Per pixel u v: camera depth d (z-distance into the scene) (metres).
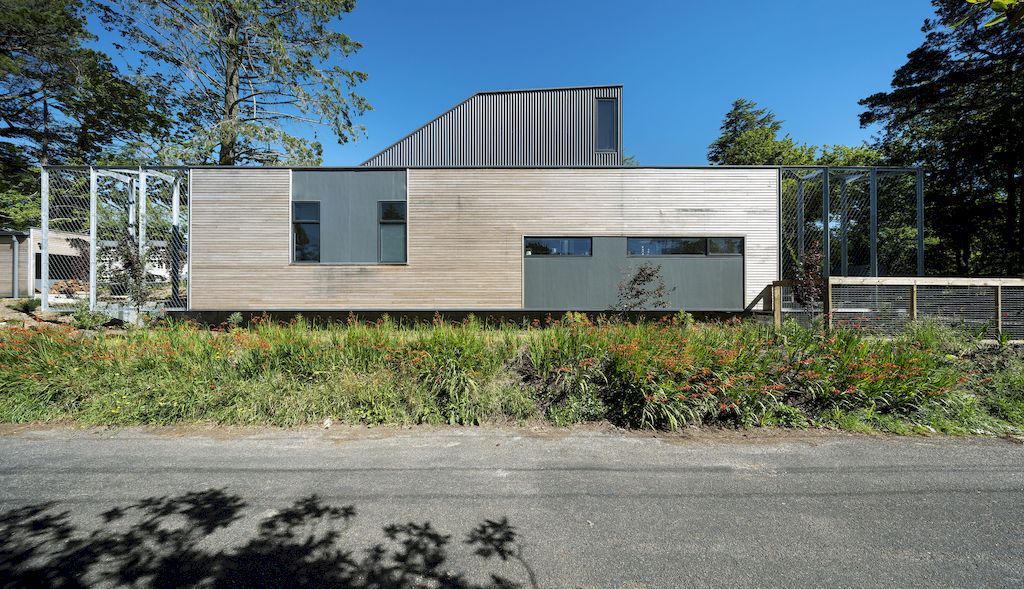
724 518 2.47
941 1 16.52
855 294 7.14
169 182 10.89
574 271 10.09
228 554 2.12
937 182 18.59
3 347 4.65
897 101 18.23
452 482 2.91
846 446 3.56
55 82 16.64
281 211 9.79
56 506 2.57
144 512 2.51
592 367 4.38
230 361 4.64
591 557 2.12
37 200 17.91
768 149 30.00
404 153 14.20
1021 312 5.81
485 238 10.04
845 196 11.35
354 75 17.41
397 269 9.94
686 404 4.10
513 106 14.11
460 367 4.47
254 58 16.41
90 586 1.89
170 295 10.22
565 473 3.06
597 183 10.12
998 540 2.25
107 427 3.96
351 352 4.68
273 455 3.36
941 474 3.04
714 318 10.26
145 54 15.58
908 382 4.13
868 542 2.24
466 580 1.95
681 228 10.13
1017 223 17.45
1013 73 15.68
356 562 2.07
